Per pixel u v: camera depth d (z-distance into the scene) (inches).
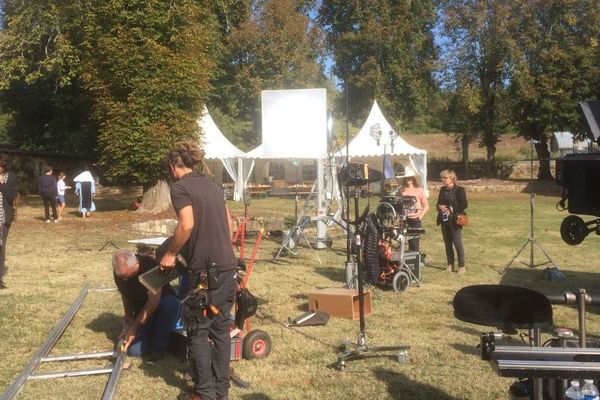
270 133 501.7
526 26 1504.7
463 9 1528.1
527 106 1461.6
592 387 125.0
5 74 893.2
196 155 187.3
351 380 209.5
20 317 288.0
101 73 789.2
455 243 416.8
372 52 1692.9
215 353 184.5
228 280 180.5
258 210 923.4
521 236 636.7
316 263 458.9
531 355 120.7
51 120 1428.4
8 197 352.8
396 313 305.3
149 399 193.0
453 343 253.3
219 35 1414.9
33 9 836.6
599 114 247.0
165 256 180.7
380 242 352.5
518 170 1615.4
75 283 371.6
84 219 738.8
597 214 239.8
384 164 430.0
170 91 775.1
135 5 771.4
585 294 132.7
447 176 417.7
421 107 1819.6
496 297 134.1
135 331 231.3
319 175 548.4
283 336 261.3
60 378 210.1
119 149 781.3
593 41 1402.6
